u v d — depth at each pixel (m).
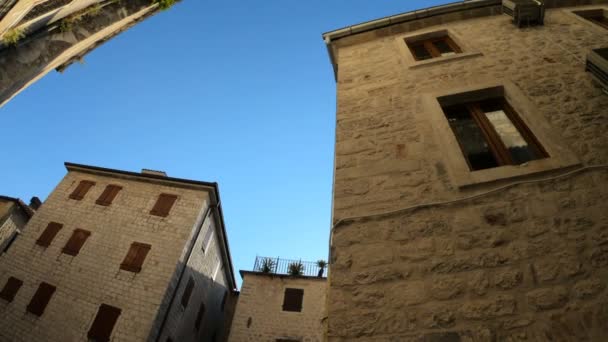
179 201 13.16
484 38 6.00
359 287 2.71
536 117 3.83
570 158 3.19
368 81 5.43
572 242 2.57
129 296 10.47
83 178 14.45
